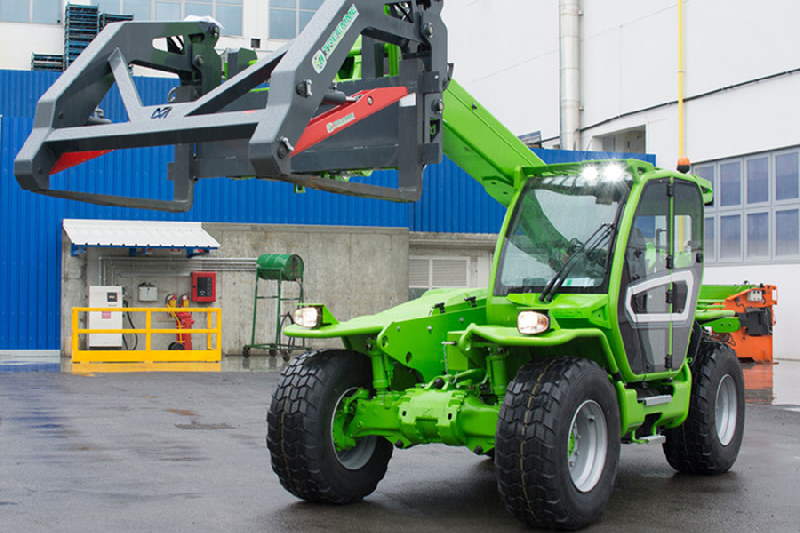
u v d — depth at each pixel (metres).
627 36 23.12
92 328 17.50
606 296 5.66
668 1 21.88
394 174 20.38
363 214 20.36
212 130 4.26
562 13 24.61
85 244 16.98
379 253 20.34
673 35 21.75
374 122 4.94
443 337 6.11
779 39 19.17
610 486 5.43
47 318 18.34
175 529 4.97
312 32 4.28
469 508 5.68
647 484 6.52
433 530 5.11
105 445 7.59
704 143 20.95
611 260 5.73
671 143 21.83
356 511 5.57
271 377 13.98
